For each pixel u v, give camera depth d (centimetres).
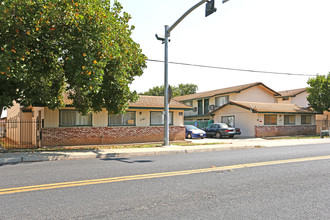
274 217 411
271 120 2702
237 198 510
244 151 1361
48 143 1630
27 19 965
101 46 1058
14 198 510
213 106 3472
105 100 1409
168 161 991
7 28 965
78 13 1034
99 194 536
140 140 1928
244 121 2745
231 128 2492
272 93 3544
